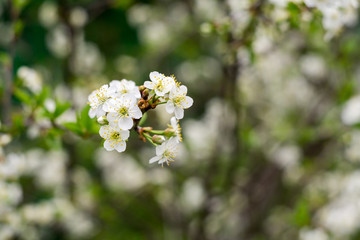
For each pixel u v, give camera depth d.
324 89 1.23
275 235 1.16
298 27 0.72
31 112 0.70
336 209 0.95
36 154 1.00
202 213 0.98
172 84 0.59
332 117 1.10
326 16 0.69
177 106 0.60
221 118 1.03
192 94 1.28
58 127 0.68
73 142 0.97
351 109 0.92
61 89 0.95
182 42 1.17
